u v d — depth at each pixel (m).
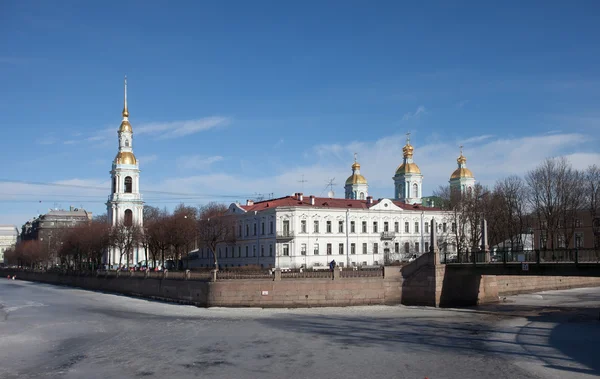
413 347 44.97
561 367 37.91
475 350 43.75
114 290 107.56
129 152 160.62
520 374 36.00
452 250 125.06
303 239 115.19
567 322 59.62
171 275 84.56
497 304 79.62
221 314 66.12
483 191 119.44
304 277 73.25
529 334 51.41
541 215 112.44
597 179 104.56
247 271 78.50
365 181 157.12
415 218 130.50
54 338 50.28
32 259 189.00
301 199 124.56
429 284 73.44
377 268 77.75
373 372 36.53
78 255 151.75
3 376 36.06
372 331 53.06
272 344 46.28
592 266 59.12
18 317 66.62
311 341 47.62
